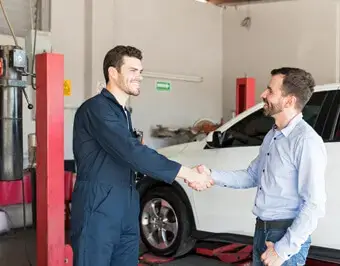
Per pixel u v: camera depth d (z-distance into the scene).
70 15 7.66
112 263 2.77
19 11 7.17
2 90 3.38
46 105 2.91
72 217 2.67
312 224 2.11
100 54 7.85
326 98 3.97
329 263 4.26
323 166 2.16
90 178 2.62
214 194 4.46
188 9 9.41
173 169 2.54
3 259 4.95
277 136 2.33
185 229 4.71
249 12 9.53
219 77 10.04
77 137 2.67
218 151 4.47
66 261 3.00
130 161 2.51
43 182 2.96
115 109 2.61
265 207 2.33
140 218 5.06
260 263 2.37
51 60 2.91
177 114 9.28
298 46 8.78
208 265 4.71
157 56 8.92
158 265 4.68
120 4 8.32
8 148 3.42
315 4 8.51
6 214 6.19
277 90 2.31
